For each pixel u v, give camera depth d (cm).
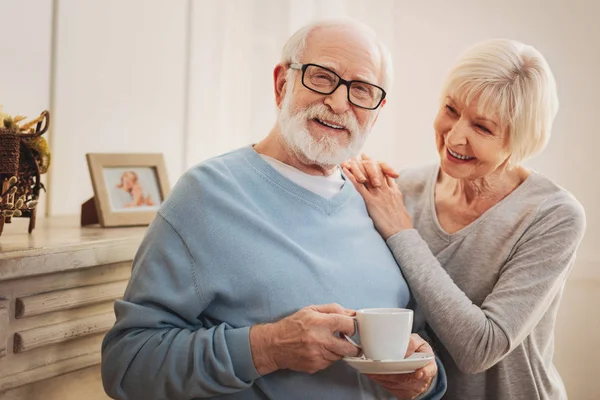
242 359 116
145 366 120
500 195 149
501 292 138
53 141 193
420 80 242
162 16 223
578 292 219
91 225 171
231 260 124
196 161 238
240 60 246
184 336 120
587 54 217
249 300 124
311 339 113
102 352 128
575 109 220
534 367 148
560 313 221
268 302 124
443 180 158
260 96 248
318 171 142
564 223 140
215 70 241
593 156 219
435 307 136
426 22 240
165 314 123
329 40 133
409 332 115
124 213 171
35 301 122
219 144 244
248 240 126
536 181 149
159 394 120
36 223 171
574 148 221
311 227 134
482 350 133
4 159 133
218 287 122
